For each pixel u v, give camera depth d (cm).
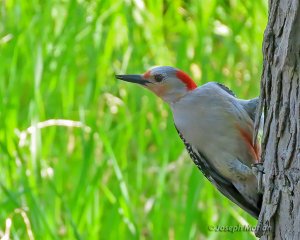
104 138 1177
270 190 754
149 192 1235
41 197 1172
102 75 1334
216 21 1412
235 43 1391
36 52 1316
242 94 1330
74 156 1250
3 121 1237
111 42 1359
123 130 1252
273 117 760
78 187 1147
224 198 1160
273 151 755
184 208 1160
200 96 873
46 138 1247
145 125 1272
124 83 1319
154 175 1242
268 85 771
